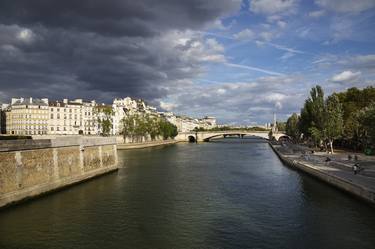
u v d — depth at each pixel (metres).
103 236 35.72
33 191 51.03
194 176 75.38
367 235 35.50
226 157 124.69
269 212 44.34
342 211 43.66
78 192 57.03
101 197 53.22
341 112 107.69
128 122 189.88
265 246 33.12
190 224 39.69
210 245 33.47
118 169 88.38
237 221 40.66
